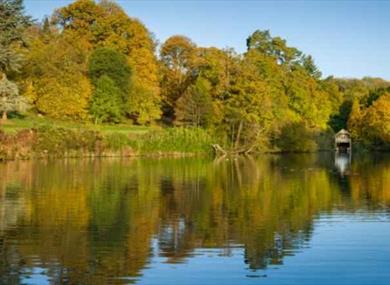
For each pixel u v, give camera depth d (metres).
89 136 70.38
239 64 93.06
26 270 16.45
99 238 20.62
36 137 65.38
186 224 23.53
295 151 98.06
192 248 19.23
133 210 27.05
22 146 63.59
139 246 19.44
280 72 105.62
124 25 102.25
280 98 97.75
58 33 99.88
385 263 17.44
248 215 25.98
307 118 107.62
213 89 92.44
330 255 18.34
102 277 15.88
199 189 36.09
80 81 81.81
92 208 27.52
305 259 17.86
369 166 59.25
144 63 98.19
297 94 106.38
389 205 28.98
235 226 23.20
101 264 17.12
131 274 16.19
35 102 80.75
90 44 100.12
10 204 28.47
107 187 36.53
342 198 31.88
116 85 88.06
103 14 104.94
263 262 17.48
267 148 93.00
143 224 23.47
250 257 18.05
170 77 105.25
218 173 48.69
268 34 117.75
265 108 88.69
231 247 19.41
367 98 121.31
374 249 19.16
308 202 30.16
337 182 41.25
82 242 19.98
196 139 80.44
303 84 108.81
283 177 45.19
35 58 80.69
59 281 15.50
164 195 32.88
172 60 108.00
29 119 76.88
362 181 42.00
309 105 107.81
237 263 17.36
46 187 35.97
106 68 88.19
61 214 25.64
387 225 23.41
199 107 85.69
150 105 90.19
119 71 88.62
